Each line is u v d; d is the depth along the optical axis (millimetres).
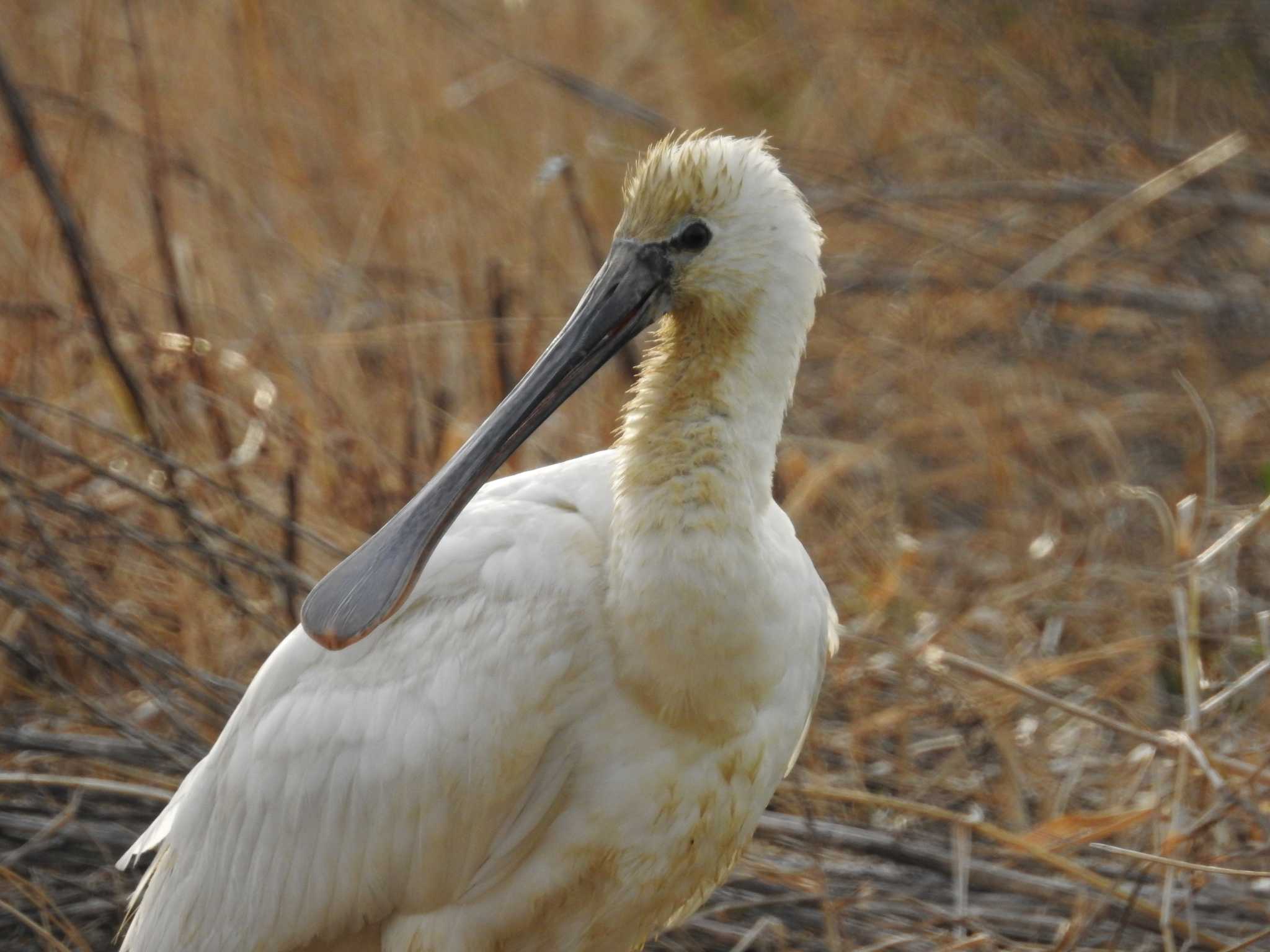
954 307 15453
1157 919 8852
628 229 6836
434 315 13469
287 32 15117
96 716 9891
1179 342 15562
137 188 13633
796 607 6816
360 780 6812
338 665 7016
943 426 14234
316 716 6953
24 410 11508
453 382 12711
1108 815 9055
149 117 12617
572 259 14352
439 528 6762
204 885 7176
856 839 9336
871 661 10898
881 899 9039
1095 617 11938
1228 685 10633
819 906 9016
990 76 18641
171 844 7379
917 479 13523
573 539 6793
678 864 6840
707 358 6598
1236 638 10953
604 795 6648
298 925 7020
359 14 15188
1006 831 9672
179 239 12688
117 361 11109
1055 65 18891
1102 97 18844
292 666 7133
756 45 18516
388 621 6988
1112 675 11328
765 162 6754
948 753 10445
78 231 11125
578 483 7059
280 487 11297
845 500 12820
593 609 6629
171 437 11352
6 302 12094
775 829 9297
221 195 13352
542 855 6789
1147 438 14602
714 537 6375
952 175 17797
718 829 6836
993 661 11281
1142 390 15102
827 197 16562
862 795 9156
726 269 6613
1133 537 13094
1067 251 15812
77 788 9297
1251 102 18844
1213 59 19234
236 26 14492
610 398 12922
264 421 11281
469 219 14422
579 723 6664
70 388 11852
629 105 15633
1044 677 10883
